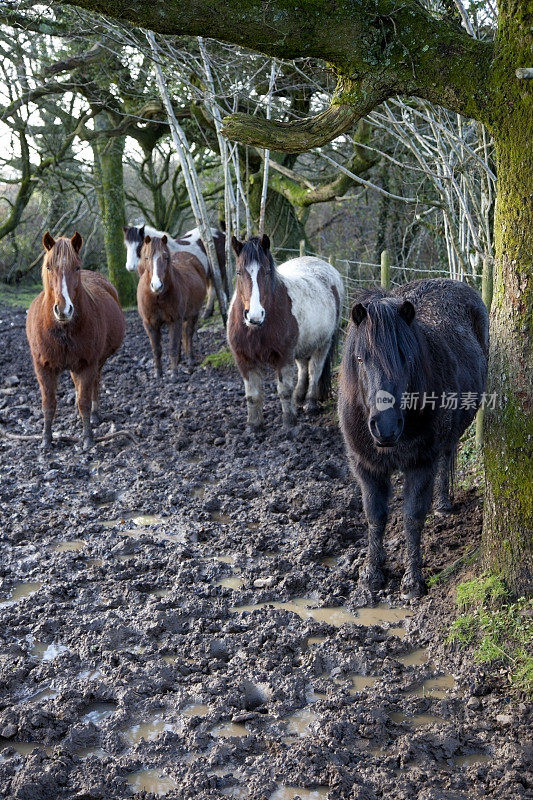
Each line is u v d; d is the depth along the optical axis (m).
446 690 3.18
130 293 17.00
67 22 8.55
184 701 3.10
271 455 6.24
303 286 6.88
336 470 5.79
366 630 3.63
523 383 3.17
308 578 4.20
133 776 2.69
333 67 3.10
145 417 7.40
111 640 3.58
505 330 3.23
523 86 2.92
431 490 3.91
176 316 9.05
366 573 4.09
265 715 3.02
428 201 6.15
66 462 6.25
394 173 10.73
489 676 3.18
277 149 3.21
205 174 17.25
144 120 9.77
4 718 2.96
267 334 6.27
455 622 3.43
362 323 3.40
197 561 4.44
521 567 3.31
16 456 6.39
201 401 7.96
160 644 3.60
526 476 3.22
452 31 3.04
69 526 4.98
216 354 10.16
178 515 5.16
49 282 5.75
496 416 3.31
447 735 2.81
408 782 2.58
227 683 3.22
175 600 3.93
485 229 6.25
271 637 3.60
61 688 3.20
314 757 2.72
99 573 4.27
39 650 3.55
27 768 2.66
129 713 3.04
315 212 16.50
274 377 9.21
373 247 13.32
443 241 9.59
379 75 3.02
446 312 4.32
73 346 6.09
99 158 16.55
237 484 5.61
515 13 2.88
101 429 7.04
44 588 4.09
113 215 16.45
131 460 6.24
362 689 3.20
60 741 2.89
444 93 3.09
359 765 2.71
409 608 3.85
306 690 3.21
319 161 13.74
